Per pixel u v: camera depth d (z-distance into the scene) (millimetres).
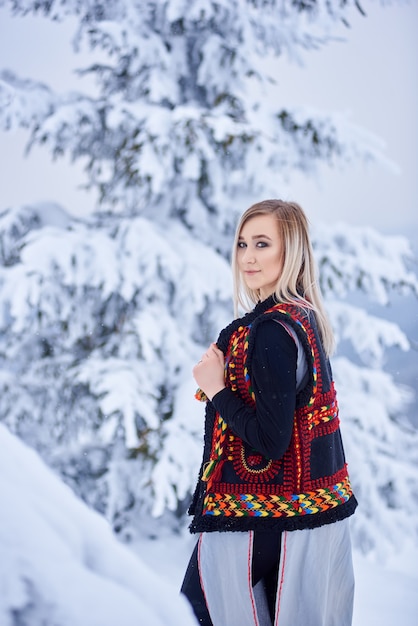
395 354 7293
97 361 4516
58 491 513
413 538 4688
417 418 6531
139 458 4750
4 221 4848
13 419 4859
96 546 467
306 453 1272
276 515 1254
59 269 4395
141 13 4926
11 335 5328
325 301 5117
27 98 4676
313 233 5168
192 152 4395
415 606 3084
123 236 4547
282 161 4852
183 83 5059
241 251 1477
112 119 4500
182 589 1376
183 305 4812
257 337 1254
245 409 1253
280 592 1269
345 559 1376
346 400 5059
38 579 384
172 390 4699
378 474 4895
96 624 379
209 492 1303
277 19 5199
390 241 5285
